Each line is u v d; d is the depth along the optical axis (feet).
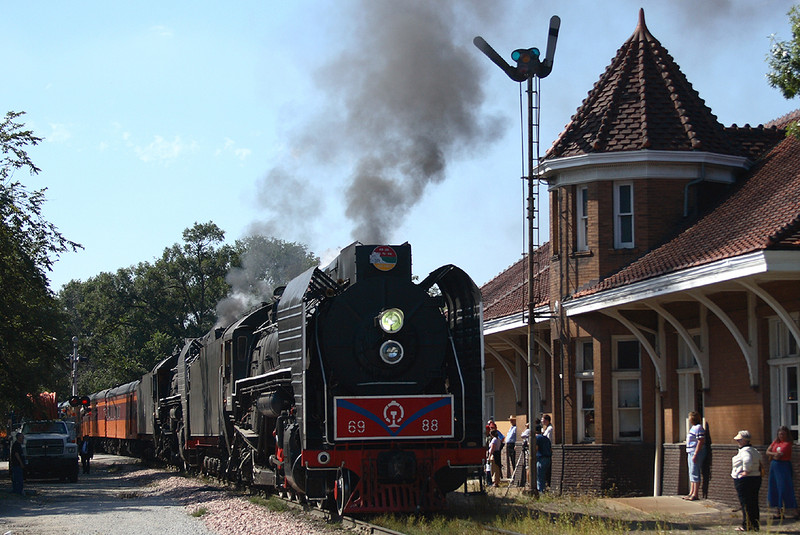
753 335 51.67
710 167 64.95
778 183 56.13
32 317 94.99
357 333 49.62
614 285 58.23
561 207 68.85
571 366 67.87
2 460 171.42
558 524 44.34
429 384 50.70
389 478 47.16
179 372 101.35
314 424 48.32
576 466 65.62
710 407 56.03
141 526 52.08
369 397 47.96
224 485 77.56
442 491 49.98
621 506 54.90
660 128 65.41
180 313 229.45
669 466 60.75
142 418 129.39
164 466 116.37
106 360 206.49
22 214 86.17
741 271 45.60
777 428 50.34
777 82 45.42
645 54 70.13
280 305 55.42
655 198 64.69
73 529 51.75
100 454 185.98
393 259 51.19
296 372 49.32
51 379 108.37
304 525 46.68
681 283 50.80
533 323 63.72
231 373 71.20
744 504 43.37
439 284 55.72
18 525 55.01
